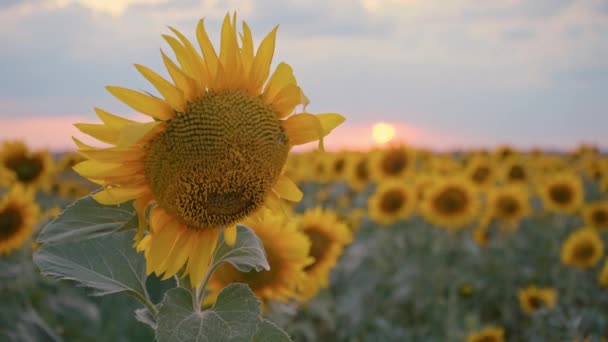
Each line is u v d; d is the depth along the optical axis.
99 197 1.95
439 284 8.57
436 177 10.48
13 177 8.33
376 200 9.44
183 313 1.92
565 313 5.84
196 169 1.95
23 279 5.47
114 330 6.29
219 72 1.99
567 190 11.02
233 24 2.01
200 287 2.15
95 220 1.96
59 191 10.60
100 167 1.92
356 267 8.49
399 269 8.98
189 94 1.97
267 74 2.07
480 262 9.94
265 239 4.11
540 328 5.57
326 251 5.46
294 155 17.73
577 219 12.95
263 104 2.06
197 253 2.07
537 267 10.59
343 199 12.74
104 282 2.11
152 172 1.96
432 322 8.20
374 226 10.76
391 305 8.39
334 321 6.79
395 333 7.38
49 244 2.12
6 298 5.19
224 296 1.95
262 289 4.18
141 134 1.74
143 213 1.97
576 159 20.72
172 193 1.97
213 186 1.97
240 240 2.19
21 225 5.89
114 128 1.87
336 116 2.13
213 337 1.87
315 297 6.46
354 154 14.24
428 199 9.23
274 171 2.08
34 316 5.12
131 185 1.96
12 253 5.97
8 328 4.86
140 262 2.19
